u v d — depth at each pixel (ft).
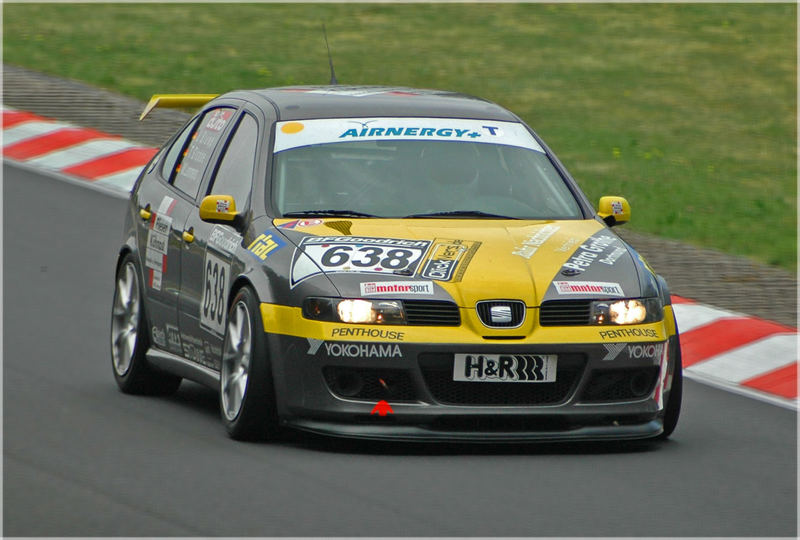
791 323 119.96
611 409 74.95
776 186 200.64
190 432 79.25
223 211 81.76
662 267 142.51
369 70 262.88
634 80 273.95
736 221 173.88
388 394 73.61
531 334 73.82
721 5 352.08
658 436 82.23
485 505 64.03
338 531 59.00
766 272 143.54
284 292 75.20
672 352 78.79
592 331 74.64
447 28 311.27
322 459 72.64
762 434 84.89
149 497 64.08
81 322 112.88
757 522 63.36
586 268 77.15
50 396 88.33
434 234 78.74
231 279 80.02
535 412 73.67
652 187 191.31
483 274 75.00
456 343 72.84
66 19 292.81
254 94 93.30
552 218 84.23
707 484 70.49
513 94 253.44
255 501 63.72
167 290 89.97
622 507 64.90
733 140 233.76
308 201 82.23
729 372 104.83
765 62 297.94
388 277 74.49
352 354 73.00
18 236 142.20
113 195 161.89
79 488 65.57
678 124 242.17
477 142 88.22
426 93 95.20
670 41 311.47
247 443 76.59
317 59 269.64
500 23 320.29
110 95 215.92
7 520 59.88
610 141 222.48
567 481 69.46
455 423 73.87
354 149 85.76
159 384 92.79
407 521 60.80
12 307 116.57
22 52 249.75
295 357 74.08
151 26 291.99
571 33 313.94
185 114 206.80
